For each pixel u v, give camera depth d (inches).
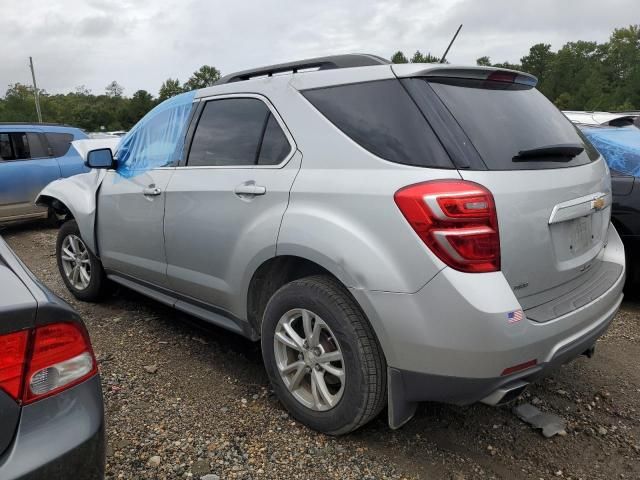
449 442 106.0
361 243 91.7
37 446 58.7
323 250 96.0
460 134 90.4
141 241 148.2
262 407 117.5
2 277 65.5
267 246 107.0
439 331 85.0
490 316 82.0
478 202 83.4
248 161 117.9
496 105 101.6
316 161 103.3
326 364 102.7
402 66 99.3
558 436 108.3
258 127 117.8
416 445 104.6
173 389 125.3
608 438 107.8
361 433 107.7
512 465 99.4
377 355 95.3
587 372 134.8
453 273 83.7
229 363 139.7
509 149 94.0
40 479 57.7
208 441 104.5
